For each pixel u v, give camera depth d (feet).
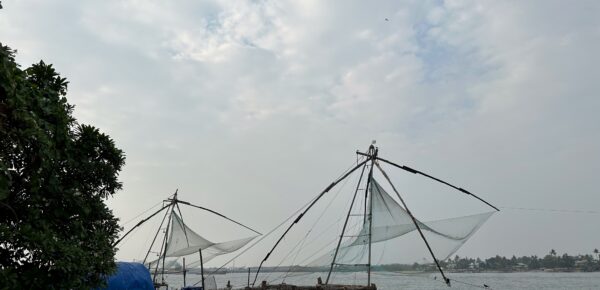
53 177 25.03
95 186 28.32
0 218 22.68
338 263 54.80
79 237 25.89
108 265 26.76
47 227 23.45
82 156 27.35
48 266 22.48
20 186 22.99
